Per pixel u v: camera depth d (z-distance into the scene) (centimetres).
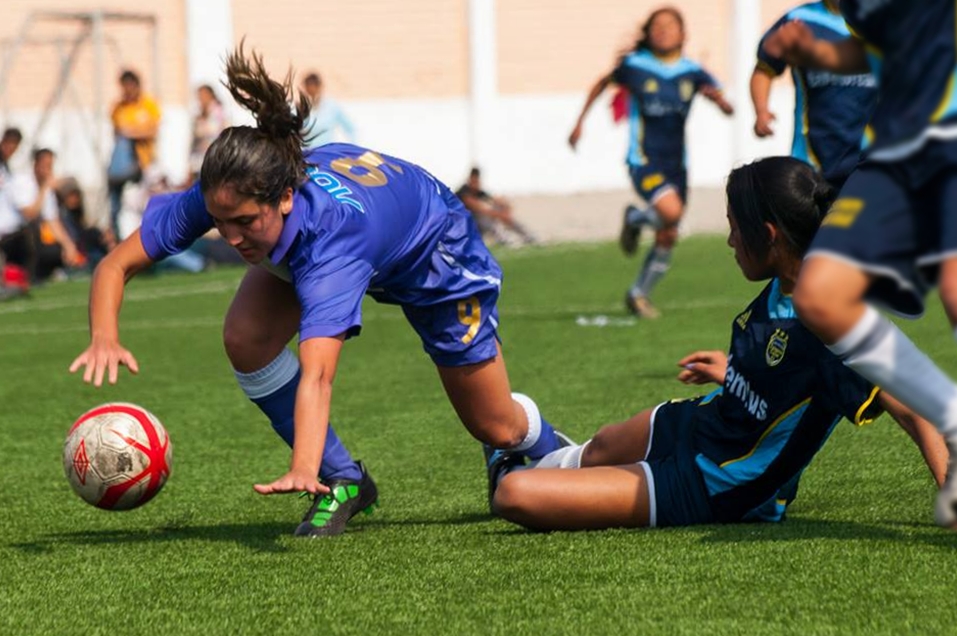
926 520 1344
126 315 3888
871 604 1058
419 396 2405
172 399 2473
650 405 2219
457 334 1426
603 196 6950
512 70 7038
